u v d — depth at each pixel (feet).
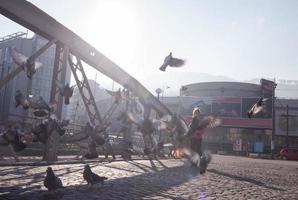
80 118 156.76
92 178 22.97
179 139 31.53
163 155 76.69
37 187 23.22
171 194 24.63
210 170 48.01
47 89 184.55
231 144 212.43
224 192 27.35
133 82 58.65
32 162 37.78
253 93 265.95
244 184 34.06
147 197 22.74
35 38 178.70
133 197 22.31
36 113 24.95
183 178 35.32
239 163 77.92
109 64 50.44
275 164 88.28
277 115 208.44
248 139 211.20
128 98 45.47
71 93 29.94
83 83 44.73
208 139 216.95
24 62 24.94
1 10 32.86
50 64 186.70
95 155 32.37
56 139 42.63
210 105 223.51
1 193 20.48
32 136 27.35
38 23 36.86
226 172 46.65
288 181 40.96
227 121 214.48
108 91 43.06
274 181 39.58
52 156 42.14
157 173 38.83
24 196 19.98
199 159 31.53
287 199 26.17
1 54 184.65
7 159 40.42
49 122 25.48
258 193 28.30
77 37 43.01
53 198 19.88
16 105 24.88
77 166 39.55
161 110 73.77
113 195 22.35
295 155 159.63
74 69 43.65
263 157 172.65
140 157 68.74
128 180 30.78
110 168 40.52
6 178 26.45
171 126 30.35
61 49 42.75
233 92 263.70
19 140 24.43
